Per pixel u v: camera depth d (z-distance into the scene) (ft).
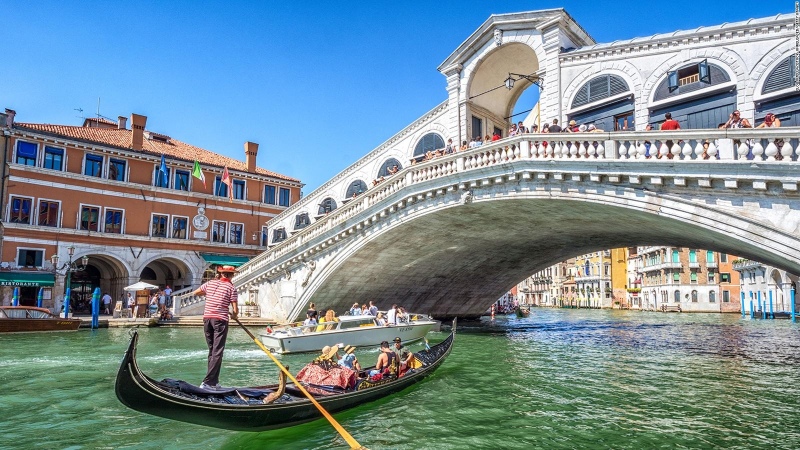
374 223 61.16
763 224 32.35
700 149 35.27
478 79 64.39
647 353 52.39
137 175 90.84
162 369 38.06
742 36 42.78
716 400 30.42
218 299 22.49
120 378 17.35
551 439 23.15
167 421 25.02
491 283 98.48
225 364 41.16
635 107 48.32
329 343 50.16
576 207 45.44
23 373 36.09
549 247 79.41
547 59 54.90
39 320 60.95
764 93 41.19
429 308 96.17
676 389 33.42
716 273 180.14
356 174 80.74
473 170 48.49
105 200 86.69
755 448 21.97
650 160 36.88
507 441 22.82
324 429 24.23
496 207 50.90
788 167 30.83
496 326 94.84
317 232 68.80
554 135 42.73
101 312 92.68
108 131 95.55
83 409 26.96
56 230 81.00
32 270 78.02
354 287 73.56
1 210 76.74
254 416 21.31
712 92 43.80
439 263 77.30
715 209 34.50
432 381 35.70
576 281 265.13
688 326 99.60
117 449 21.13
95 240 84.79
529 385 34.58
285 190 111.34
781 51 40.73
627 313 176.86
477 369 41.19
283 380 22.58
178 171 95.91
